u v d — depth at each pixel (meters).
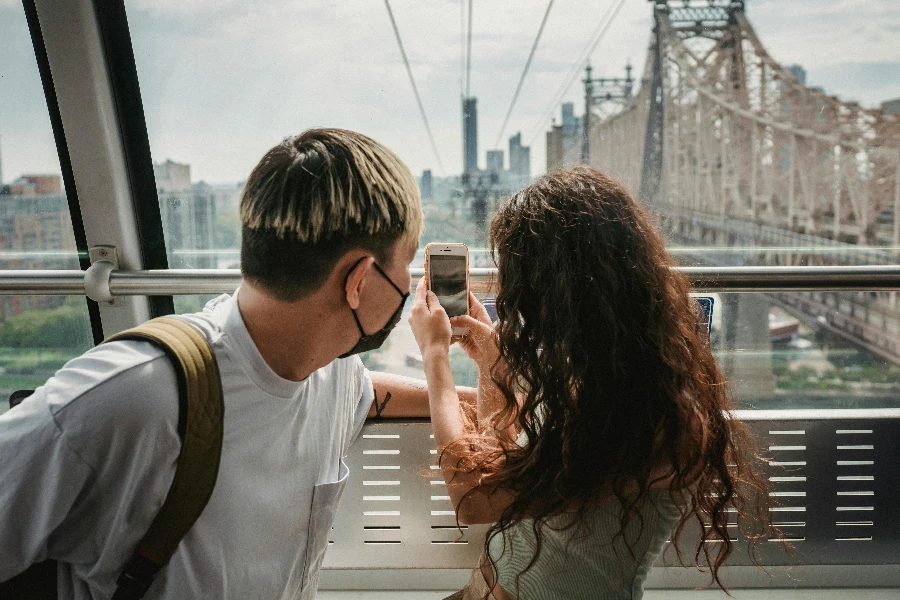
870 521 1.45
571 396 0.89
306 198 0.71
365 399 1.14
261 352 0.78
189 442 0.71
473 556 1.44
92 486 0.70
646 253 0.91
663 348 0.87
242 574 0.81
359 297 0.78
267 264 0.73
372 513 1.43
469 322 1.14
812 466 1.43
